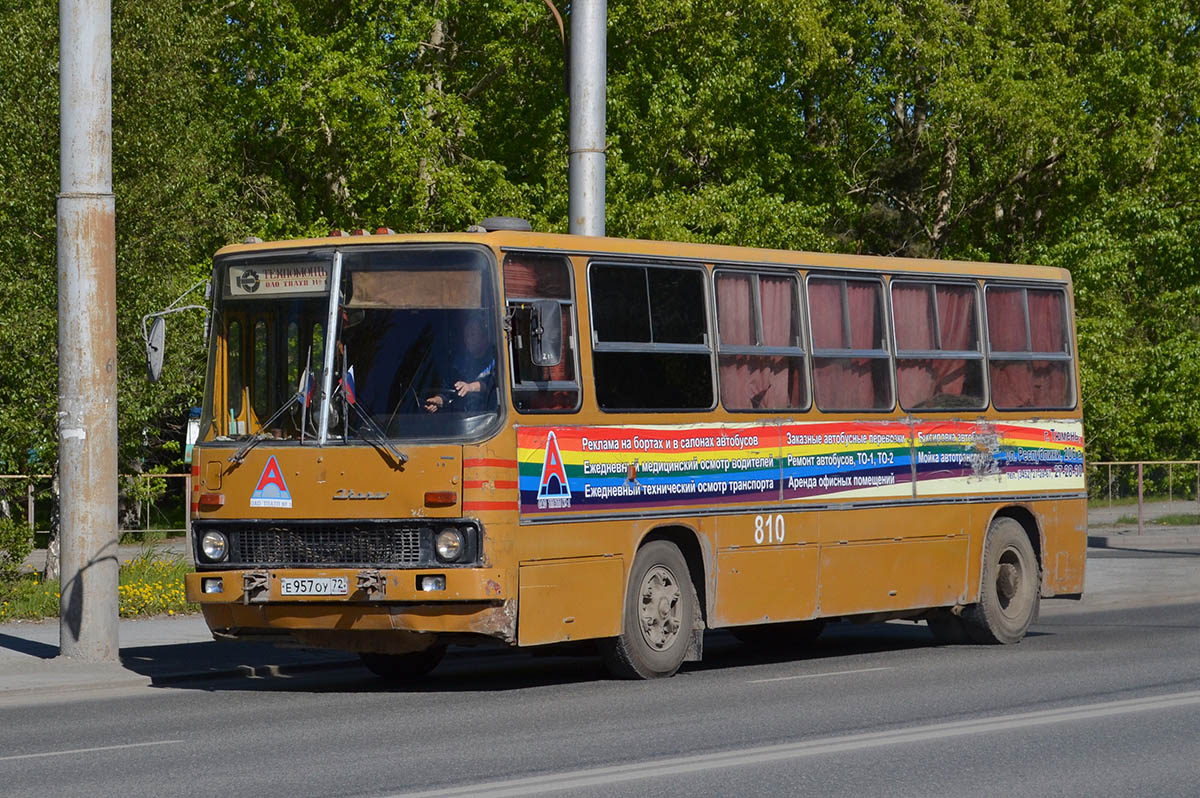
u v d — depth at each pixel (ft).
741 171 188.14
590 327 58.18
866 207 217.77
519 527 54.75
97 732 48.08
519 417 55.11
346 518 54.75
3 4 106.42
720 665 66.64
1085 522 79.41
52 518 106.73
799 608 65.31
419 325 55.36
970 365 74.02
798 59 191.42
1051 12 210.59
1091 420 200.64
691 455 61.21
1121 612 89.81
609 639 59.36
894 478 69.56
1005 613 74.64
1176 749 42.83
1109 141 215.10
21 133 101.96
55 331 101.50
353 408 55.26
